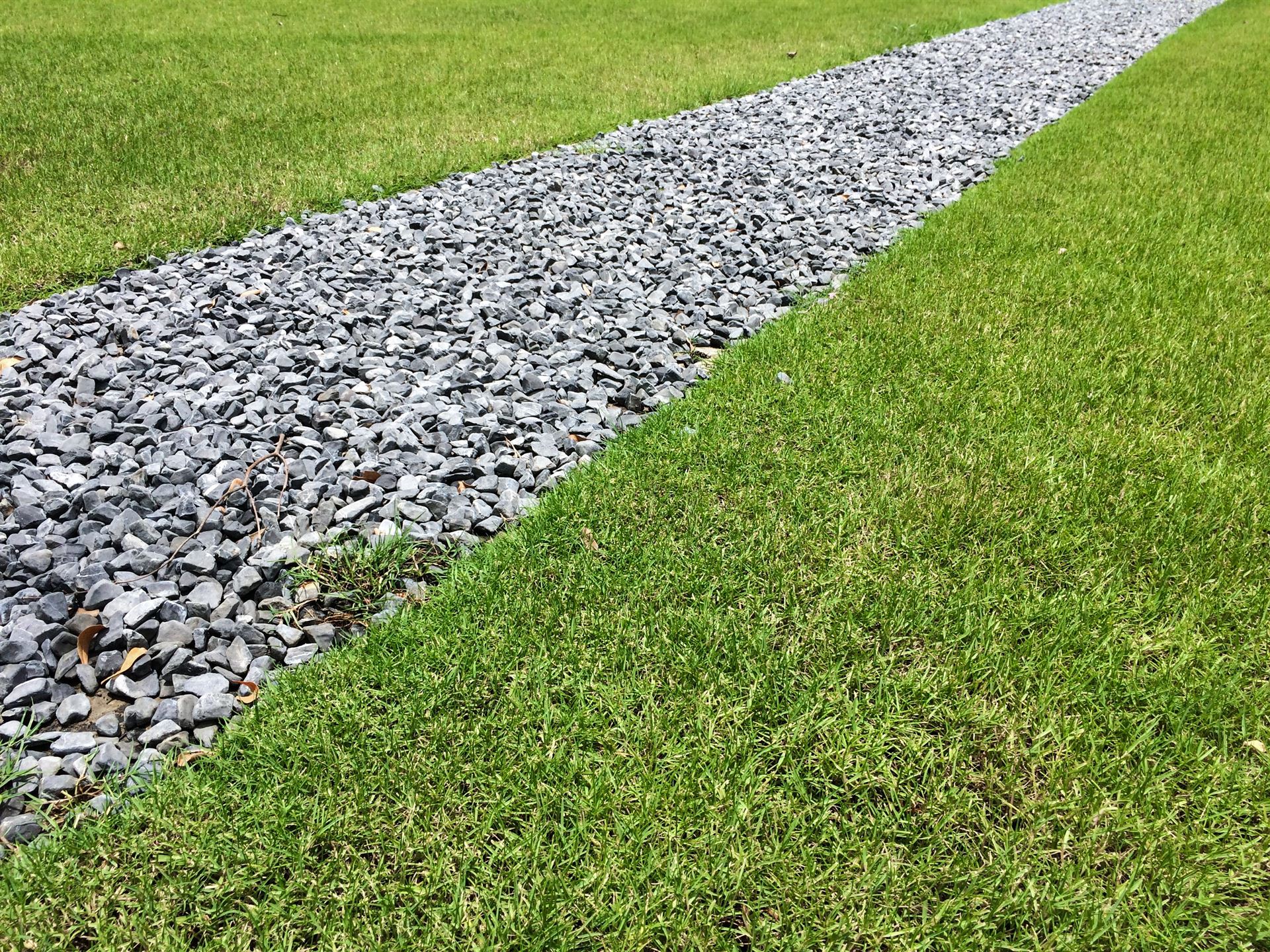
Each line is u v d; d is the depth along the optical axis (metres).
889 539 2.73
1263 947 1.66
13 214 5.29
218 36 12.06
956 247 5.12
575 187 6.02
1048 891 1.73
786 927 1.70
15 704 2.14
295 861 1.79
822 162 6.85
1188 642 2.31
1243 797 1.91
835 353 3.89
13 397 3.32
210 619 2.42
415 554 2.71
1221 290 4.45
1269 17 15.88
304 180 5.96
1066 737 2.04
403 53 11.16
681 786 1.94
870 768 1.99
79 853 1.81
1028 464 3.04
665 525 2.81
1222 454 3.10
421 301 4.31
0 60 9.92
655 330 4.21
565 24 13.88
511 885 1.77
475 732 2.07
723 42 12.38
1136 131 7.79
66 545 2.59
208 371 3.56
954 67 11.02
